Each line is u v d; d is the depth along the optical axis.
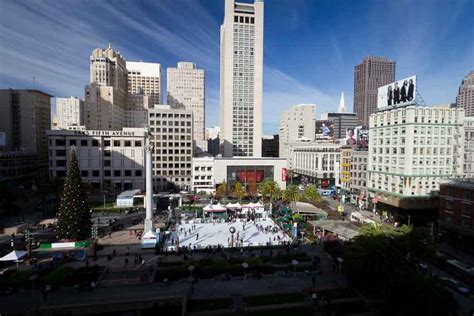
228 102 195.25
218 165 146.00
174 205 117.00
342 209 103.81
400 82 98.19
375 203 103.50
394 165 97.12
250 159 148.50
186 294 46.78
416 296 36.78
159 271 55.62
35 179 154.12
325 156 165.12
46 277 46.44
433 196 92.06
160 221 94.12
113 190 139.62
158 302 45.56
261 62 196.00
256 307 44.00
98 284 50.62
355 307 44.41
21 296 46.69
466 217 69.25
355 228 69.75
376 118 106.44
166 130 151.38
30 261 58.97
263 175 149.38
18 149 178.50
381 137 103.75
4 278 51.66
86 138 141.00
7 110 194.75
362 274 46.91
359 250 48.19
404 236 50.22
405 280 39.41
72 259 61.03
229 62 193.62
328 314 42.69
